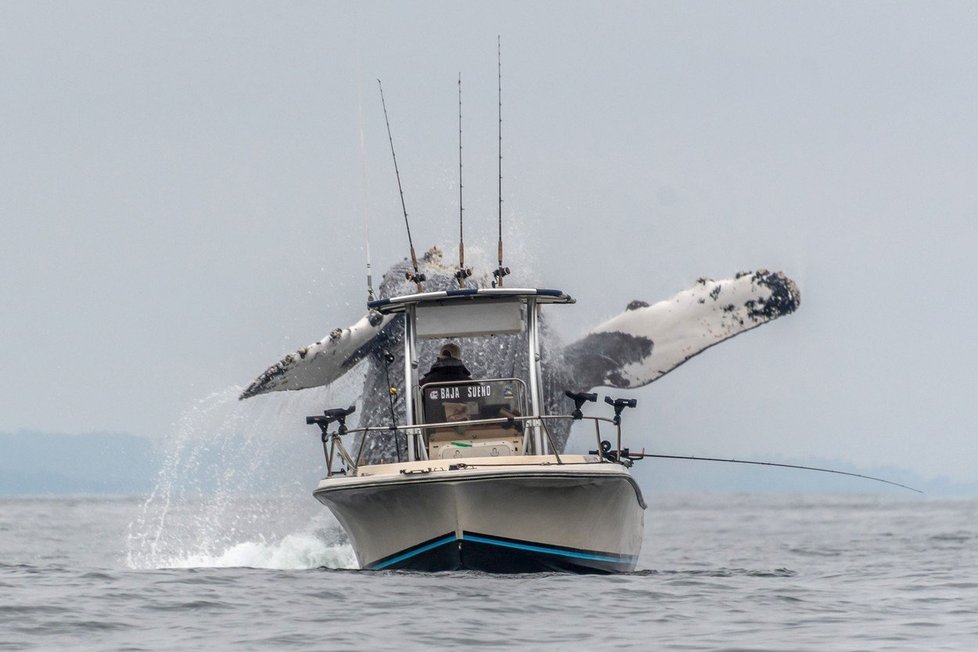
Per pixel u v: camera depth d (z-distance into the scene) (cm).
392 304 6719
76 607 5181
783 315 8231
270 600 5331
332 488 6147
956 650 4356
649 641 4500
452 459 6200
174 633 4647
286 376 8138
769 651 4331
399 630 4650
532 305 6762
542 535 6100
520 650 4328
